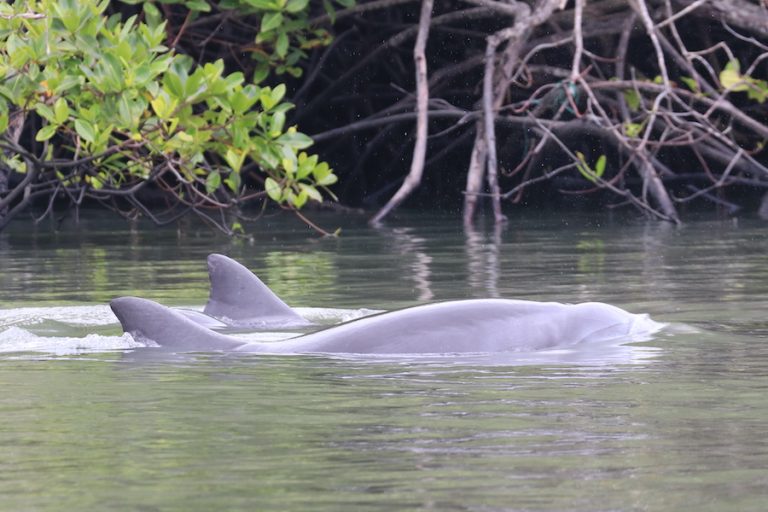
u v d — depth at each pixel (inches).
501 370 829.2
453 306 947.3
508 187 2901.1
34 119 2539.4
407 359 876.0
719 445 611.8
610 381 785.6
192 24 2618.1
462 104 3016.7
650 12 2647.6
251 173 2319.1
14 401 740.7
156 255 1722.4
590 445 615.5
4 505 523.5
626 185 2851.9
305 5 2373.3
